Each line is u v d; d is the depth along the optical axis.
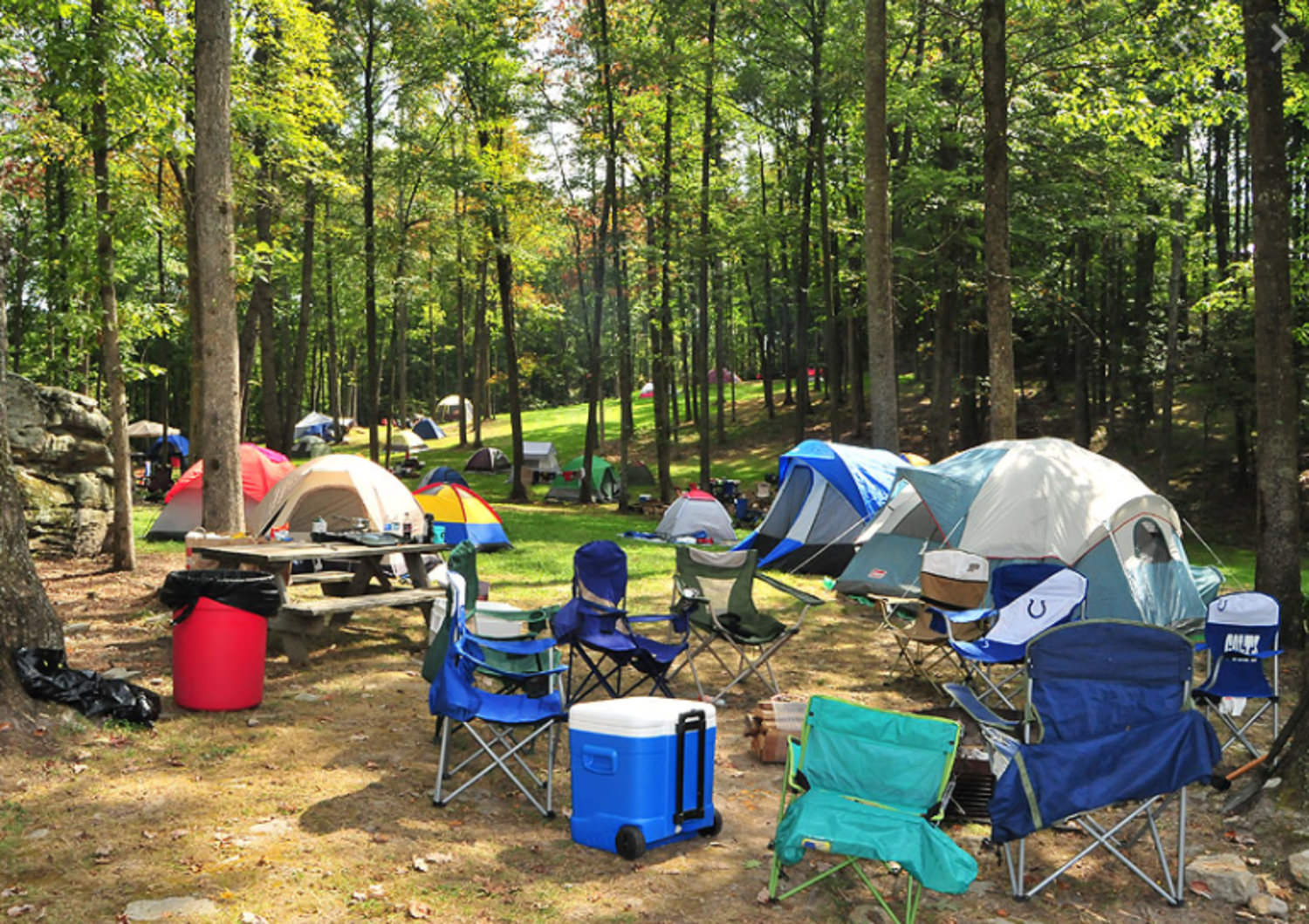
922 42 22.92
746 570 7.98
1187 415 30.11
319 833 4.88
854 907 4.42
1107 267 27.55
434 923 4.05
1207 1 14.46
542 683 6.34
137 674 7.68
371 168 23.33
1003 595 8.25
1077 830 5.39
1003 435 12.99
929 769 4.43
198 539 8.88
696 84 24.00
